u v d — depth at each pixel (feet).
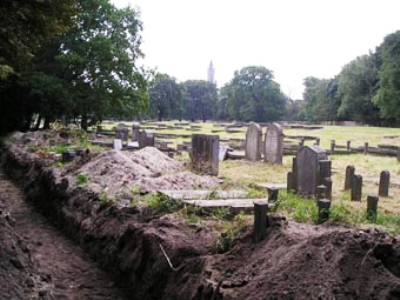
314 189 40.60
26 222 38.83
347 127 201.67
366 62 247.70
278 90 322.34
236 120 338.95
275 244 19.20
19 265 22.22
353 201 39.29
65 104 98.78
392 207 37.60
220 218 26.13
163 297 20.95
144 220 27.43
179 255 21.74
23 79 95.25
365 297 15.08
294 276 16.40
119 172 38.93
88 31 102.73
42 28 37.06
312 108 316.40
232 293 17.13
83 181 39.01
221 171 59.16
